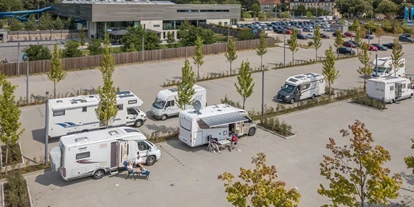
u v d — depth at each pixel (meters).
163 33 91.19
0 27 99.50
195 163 21.94
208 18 101.38
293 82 35.38
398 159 22.08
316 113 31.62
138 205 17.31
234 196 11.48
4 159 22.05
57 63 35.44
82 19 87.06
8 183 18.48
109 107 23.92
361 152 12.58
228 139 24.67
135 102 28.22
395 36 88.25
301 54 62.84
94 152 19.50
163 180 19.81
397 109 32.62
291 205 10.83
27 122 29.52
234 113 25.03
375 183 11.97
